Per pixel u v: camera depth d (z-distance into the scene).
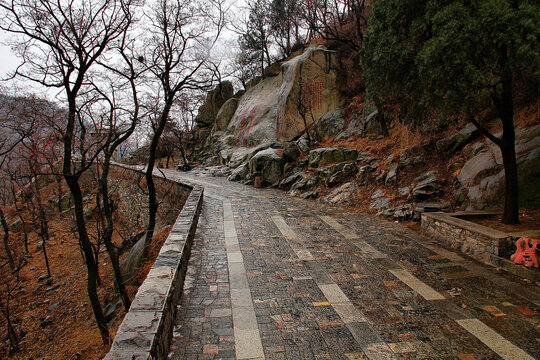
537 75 5.32
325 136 19.11
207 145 33.69
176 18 10.45
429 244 7.62
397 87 7.26
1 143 13.74
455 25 5.39
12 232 21.66
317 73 21.06
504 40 5.01
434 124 11.52
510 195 6.88
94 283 8.49
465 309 4.69
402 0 6.60
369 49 8.16
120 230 19.78
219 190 16.53
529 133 8.74
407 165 11.70
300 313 4.65
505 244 6.04
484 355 3.67
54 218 23.25
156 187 17.95
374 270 6.16
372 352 3.76
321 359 3.64
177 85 11.04
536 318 4.40
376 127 16.16
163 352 3.44
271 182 17.53
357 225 9.44
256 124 25.62
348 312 4.66
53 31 8.28
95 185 26.47
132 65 10.10
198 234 8.59
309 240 8.07
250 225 9.52
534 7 4.94
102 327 8.48
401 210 9.99
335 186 13.82
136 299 3.75
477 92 5.50
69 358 8.86
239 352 3.76
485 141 10.01
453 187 9.91
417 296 5.11
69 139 8.30
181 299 5.04
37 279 15.16
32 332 10.97
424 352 3.74
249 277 5.88
